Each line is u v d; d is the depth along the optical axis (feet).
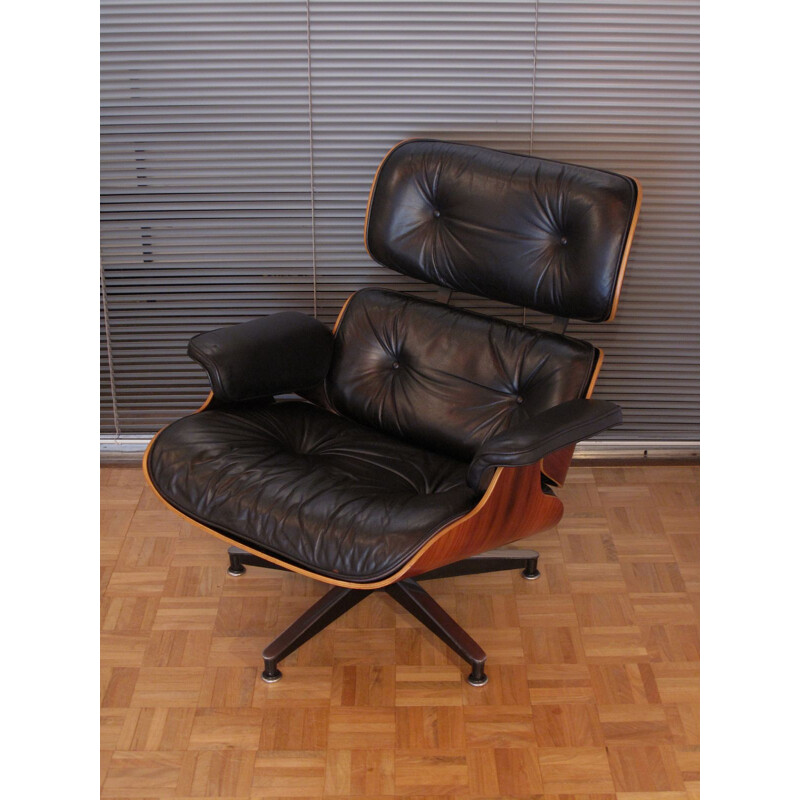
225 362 6.50
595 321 6.55
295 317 7.18
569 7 7.19
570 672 6.41
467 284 6.91
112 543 7.61
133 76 7.45
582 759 5.76
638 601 7.07
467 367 6.86
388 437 7.00
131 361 8.53
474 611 6.95
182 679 6.32
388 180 6.95
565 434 5.44
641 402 8.65
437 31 7.30
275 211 8.00
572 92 7.50
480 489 5.64
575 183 6.36
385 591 6.81
